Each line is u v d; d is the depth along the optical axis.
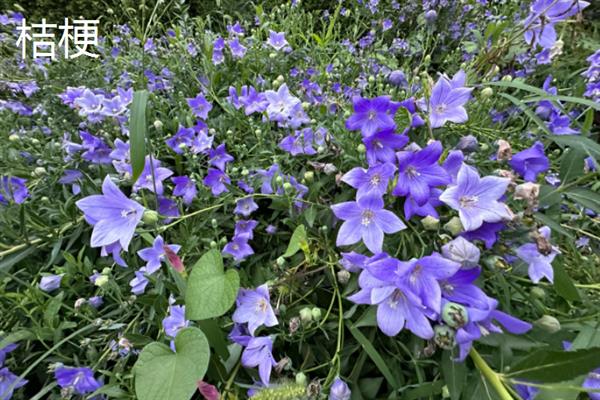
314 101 0.59
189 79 0.69
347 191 0.41
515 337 0.28
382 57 0.73
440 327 0.25
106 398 0.36
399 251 0.34
